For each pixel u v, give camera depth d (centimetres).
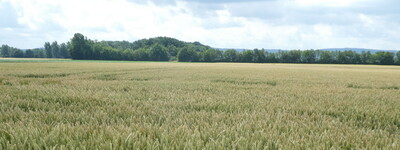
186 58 13812
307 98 597
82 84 875
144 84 914
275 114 390
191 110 434
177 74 1755
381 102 558
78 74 1647
